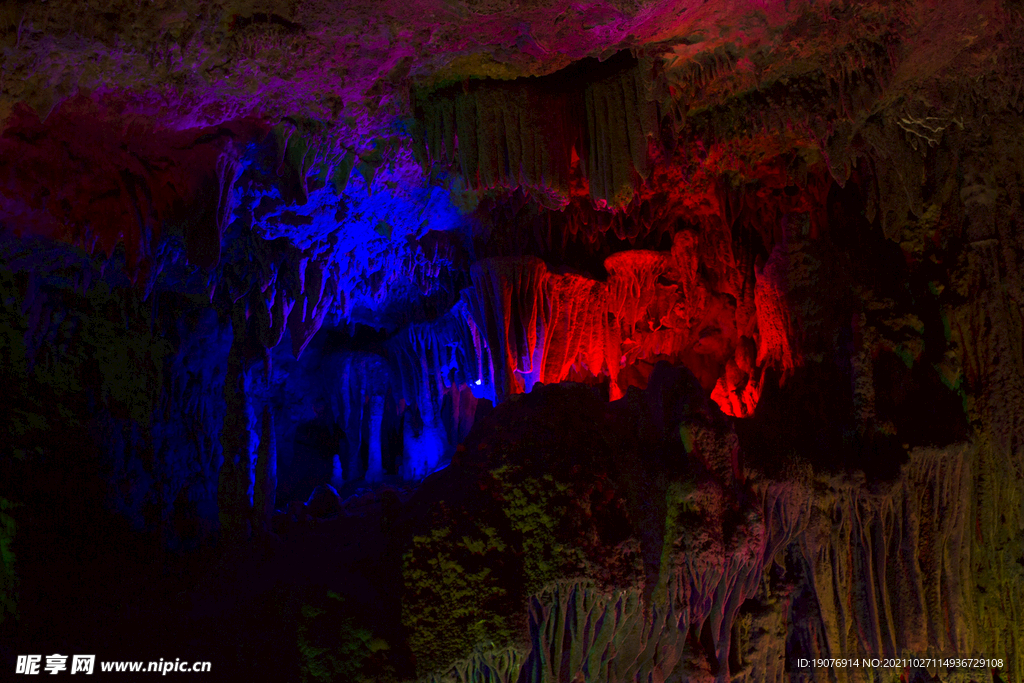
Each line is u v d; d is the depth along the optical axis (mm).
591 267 8562
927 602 5742
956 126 6254
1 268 5812
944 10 4914
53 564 5688
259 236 6742
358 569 5148
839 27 5148
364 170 6168
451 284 9289
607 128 5723
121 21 3887
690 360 8719
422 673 4652
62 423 6195
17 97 4273
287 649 4852
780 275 6730
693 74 5750
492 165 5672
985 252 6129
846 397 6055
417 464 10375
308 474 10305
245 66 4559
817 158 6863
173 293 7180
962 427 5871
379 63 4875
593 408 5836
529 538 5160
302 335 7523
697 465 5562
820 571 5770
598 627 5254
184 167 5371
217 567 5836
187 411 7395
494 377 8344
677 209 7812
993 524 5953
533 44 4961
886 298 6238
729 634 5711
